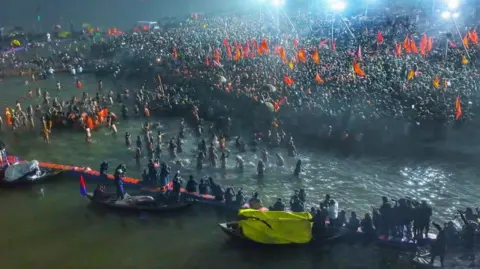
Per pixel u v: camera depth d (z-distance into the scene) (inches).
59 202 1299.2
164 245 1081.4
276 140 1712.6
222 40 3107.8
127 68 3048.7
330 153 1622.8
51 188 1385.3
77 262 1025.5
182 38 3326.8
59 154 1688.0
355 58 2274.9
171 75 2628.0
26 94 2655.0
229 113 2010.3
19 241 1111.6
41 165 1534.2
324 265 990.4
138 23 4579.2
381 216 1047.6
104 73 3088.1
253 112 1919.3
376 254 1018.7
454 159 1508.4
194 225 1159.0
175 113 2165.4
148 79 2859.3
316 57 2242.9
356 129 1686.8
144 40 3430.1
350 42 2753.4
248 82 2183.8
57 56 3580.2
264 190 1357.0
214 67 2470.5
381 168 1481.3
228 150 1679.4
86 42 4126.5
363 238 1053.8
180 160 1606.8
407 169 1462.8
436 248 934.4
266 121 1870.1
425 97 1737.2
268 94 1975.9
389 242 1030.4
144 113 2165.4
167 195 1226.0
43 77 3063.5
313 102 1829.5
